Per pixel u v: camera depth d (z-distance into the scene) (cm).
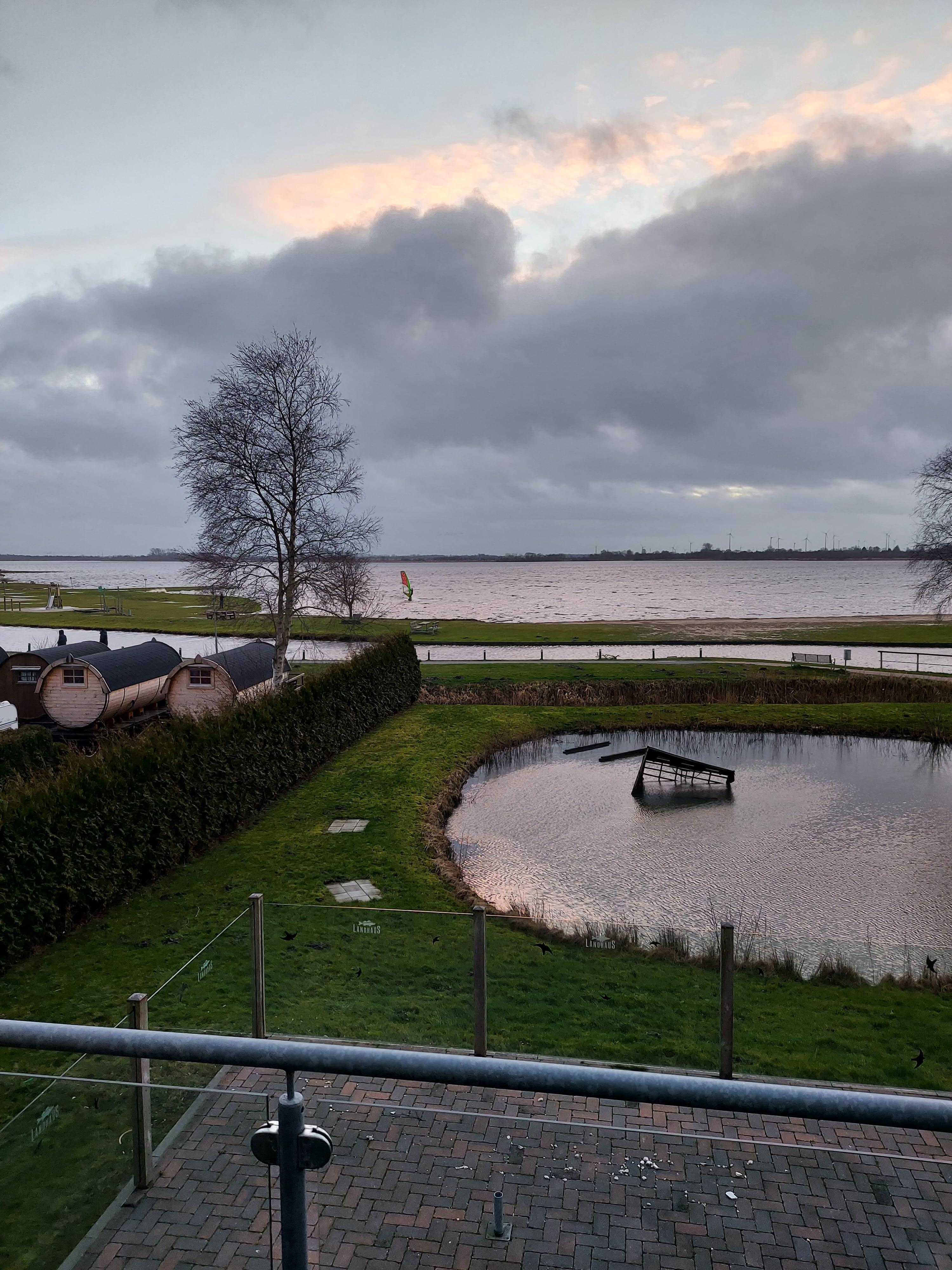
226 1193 379
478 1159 386
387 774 2630
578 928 1277
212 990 880
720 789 2777
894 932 1644
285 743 2423
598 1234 379
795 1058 898
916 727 3531
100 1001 1135
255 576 3897
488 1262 376
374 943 982
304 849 1903
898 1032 994
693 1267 372
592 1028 932
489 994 979
